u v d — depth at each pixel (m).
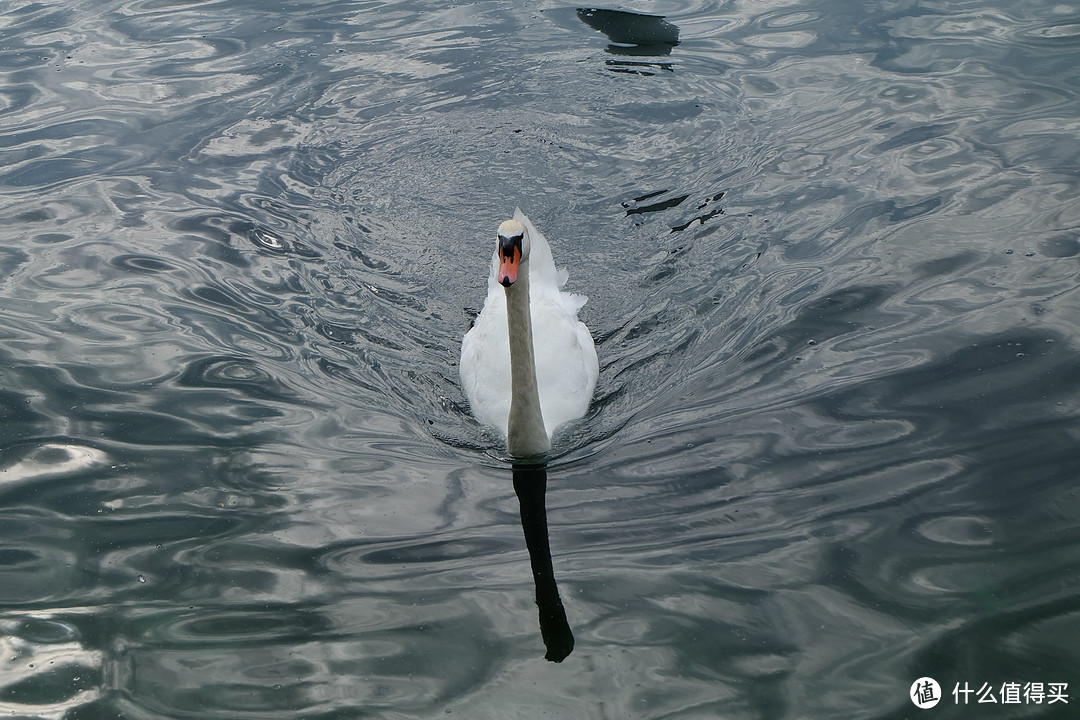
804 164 13.47
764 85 15.56
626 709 6.22
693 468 8.62
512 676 6.54
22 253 12.22
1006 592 6.93
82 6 19.55
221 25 18.53
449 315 11.42
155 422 9.38
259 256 12.23
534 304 10.90
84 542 7.89
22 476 8.63
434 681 6.54
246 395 9.81
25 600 7.29
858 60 16.06
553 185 13.65
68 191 13.56
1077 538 7.37
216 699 6.41
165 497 8.40
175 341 10.61
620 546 7.74
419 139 14.75
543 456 9.17
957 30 16.83
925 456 8.41
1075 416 8.67
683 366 10.27
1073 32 16.22
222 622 7.06
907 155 13.34
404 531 8.04
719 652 6.64
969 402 8.99
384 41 17.69
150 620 7.09
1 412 9.45
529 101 15.66
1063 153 12.91
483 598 7.25
